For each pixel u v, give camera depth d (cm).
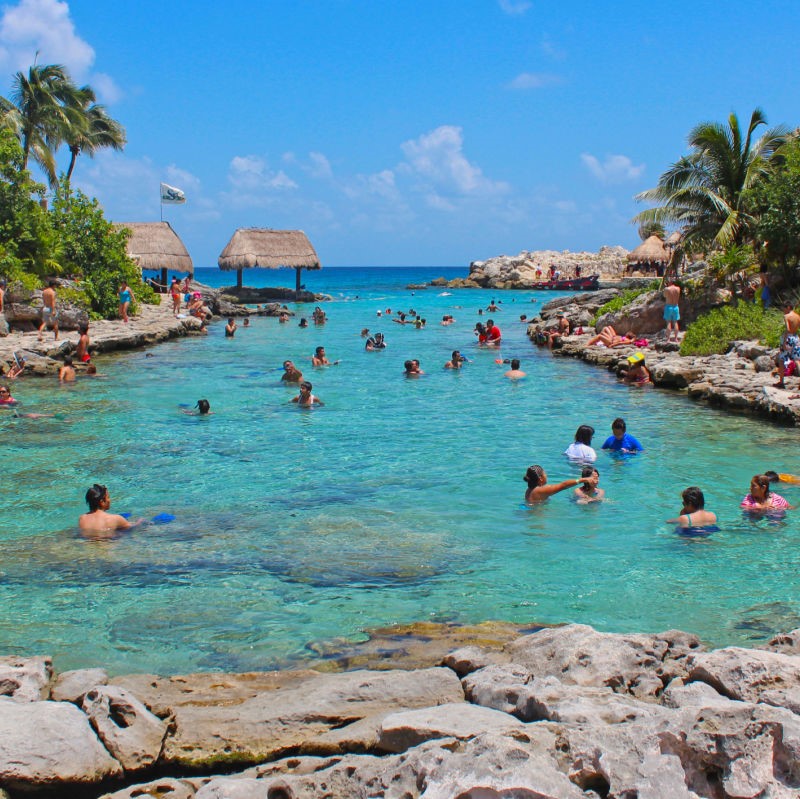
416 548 935
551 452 1389
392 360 2692
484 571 866
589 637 618
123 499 1122
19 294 2902
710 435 1509
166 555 910
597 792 426
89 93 4781
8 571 862
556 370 2439
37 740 483
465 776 407
